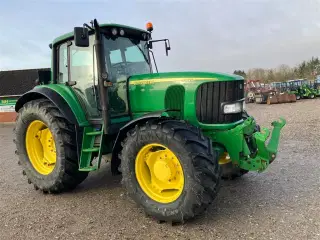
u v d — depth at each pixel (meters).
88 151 4.35
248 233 3.22
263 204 3.91
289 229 3.24
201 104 4.03
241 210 3.79
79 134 4.51
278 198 4.07
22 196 4.75
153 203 3.67
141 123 3.85
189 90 4.05
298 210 3.67
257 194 4.26
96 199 4.47
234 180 4.89
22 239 3.40
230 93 4.03
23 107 5.00
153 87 4.28
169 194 3.69
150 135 3.63
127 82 4.49
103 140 4.34
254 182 4.75
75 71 4.83
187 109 4.06
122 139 4.05
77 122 4.50
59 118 4.57
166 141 3.53
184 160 3.42
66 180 4.57
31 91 4.91
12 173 6.12
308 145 7.02
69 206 4.27
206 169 3.38
